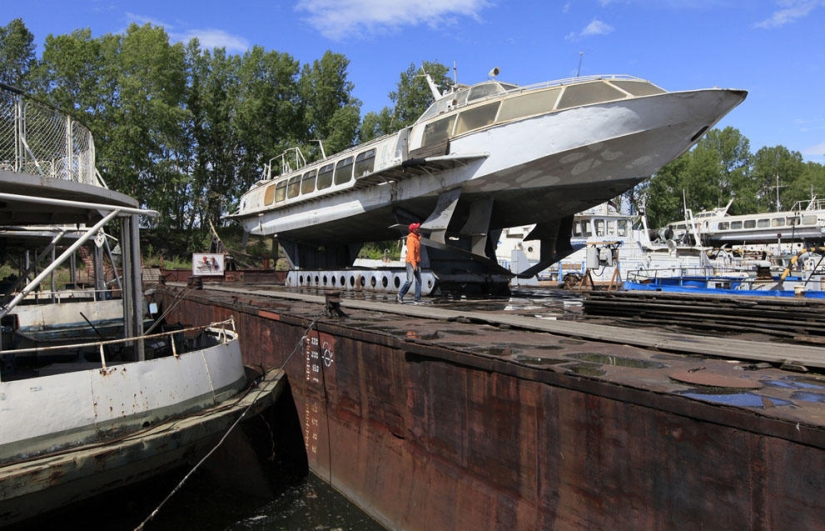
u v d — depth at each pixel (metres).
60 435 5.06
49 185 5.59
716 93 9.38
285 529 6.36
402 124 49.03
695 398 3.23
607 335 5.85
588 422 3.89
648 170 10.84
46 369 7.32
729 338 5.73
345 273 16.81
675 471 3.33
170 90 41.81
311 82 47.06
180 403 6.11
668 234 37.47
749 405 3.06
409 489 5.90
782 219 38.44
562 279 21.50
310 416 8.34
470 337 6.02
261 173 47.44
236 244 45.00
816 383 3.67
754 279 16.61
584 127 10.41
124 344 8.20
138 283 7.21
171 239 45.03
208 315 13.55
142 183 41.41
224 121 44.78
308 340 8.38
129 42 41.72
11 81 44.06
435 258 12.97
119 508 6.32
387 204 14.46
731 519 3.03
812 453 2.67
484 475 4.85
